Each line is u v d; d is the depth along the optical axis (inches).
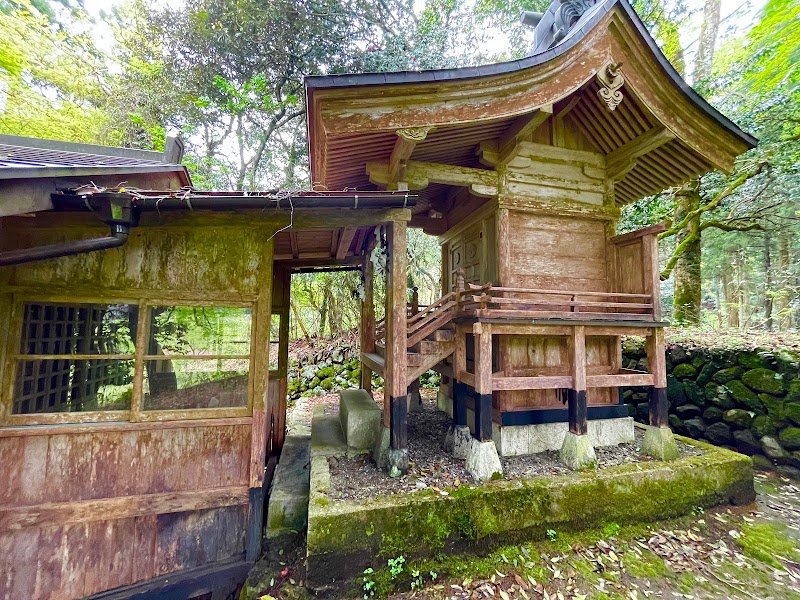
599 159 212.7
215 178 446.0
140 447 132.9
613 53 171.9
